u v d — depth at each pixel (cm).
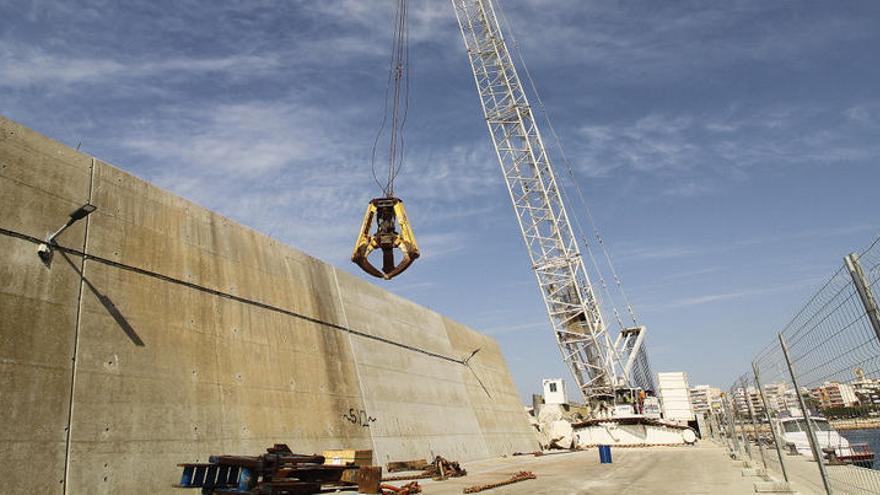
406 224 2103
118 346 1606
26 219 1477
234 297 2144
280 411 2133
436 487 1888
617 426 5081
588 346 5328
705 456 3094
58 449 1361
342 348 2739
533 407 6750
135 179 1884
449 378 3781
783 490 1410
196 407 1780
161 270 1853
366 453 1816
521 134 5544
